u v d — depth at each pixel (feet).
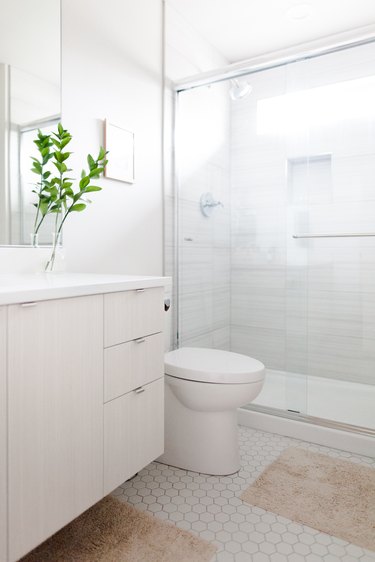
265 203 8.09
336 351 7.45
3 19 4.60
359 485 5.21
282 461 5.85
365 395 7.26
